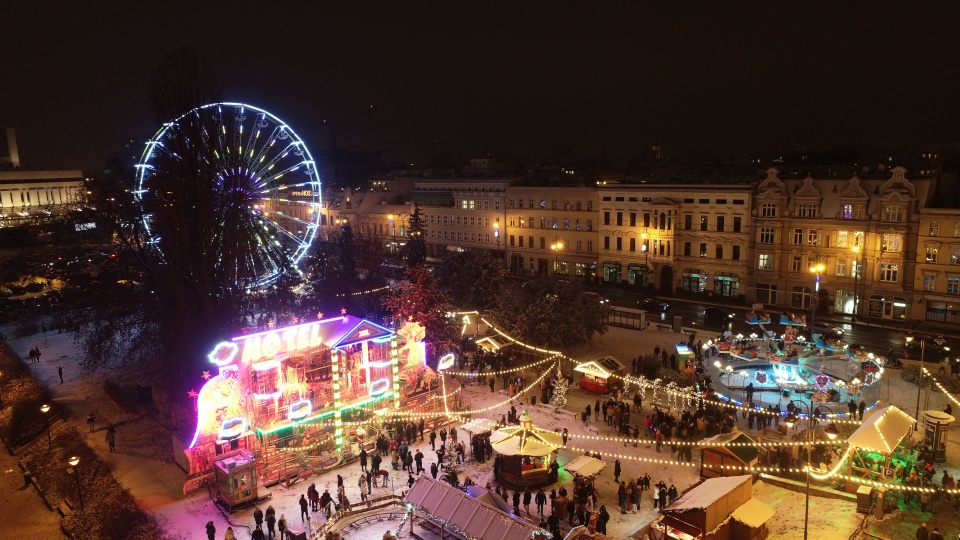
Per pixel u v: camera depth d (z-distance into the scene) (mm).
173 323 52938
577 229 98438
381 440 43406
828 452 38875
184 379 51250
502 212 107500
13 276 93125
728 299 82938
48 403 55438
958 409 46312
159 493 39812
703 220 84438
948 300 66438
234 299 56062
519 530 28453
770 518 31781
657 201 86938
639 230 90250
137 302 59125
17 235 100375
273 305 66062
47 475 44375
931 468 34531
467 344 63438
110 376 62656
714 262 83875
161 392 53062
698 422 43156
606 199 93375
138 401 55562
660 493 35000
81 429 50469
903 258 68938
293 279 70812
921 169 97000
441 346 58906
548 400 51125
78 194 99562
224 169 55625
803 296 76875
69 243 73625
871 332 66875
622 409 45938
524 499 35938
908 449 38531
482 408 50562
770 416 45094
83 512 38938
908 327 67938
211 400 40344
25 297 92750
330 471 42375
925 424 39000
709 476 37812
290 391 42812
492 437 39688
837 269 74125
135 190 57312
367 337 45844
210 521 33562
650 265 89250
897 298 70000
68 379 62406
